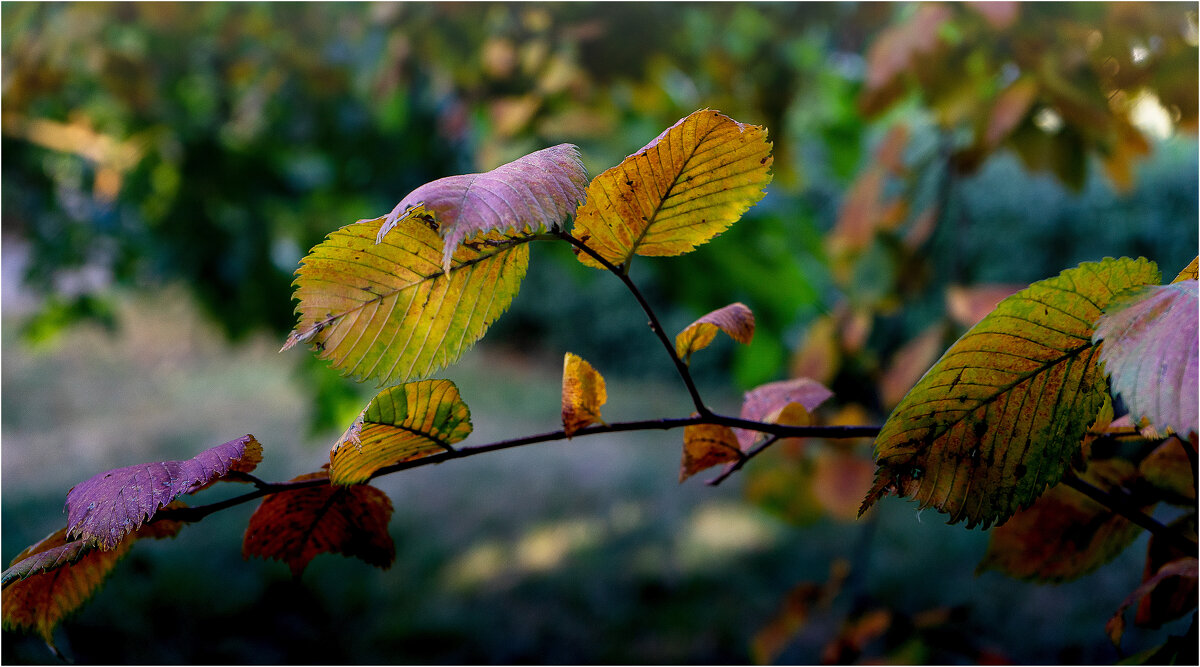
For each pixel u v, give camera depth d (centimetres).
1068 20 121
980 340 56
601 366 777
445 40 191
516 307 829
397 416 59
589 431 61
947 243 178
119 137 257
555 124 171
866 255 156
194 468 59
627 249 61
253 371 752
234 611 295
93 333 789
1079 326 55
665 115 208
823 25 209
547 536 421
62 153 277
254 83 270
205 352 784
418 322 61
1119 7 118
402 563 389
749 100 219
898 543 373
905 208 156
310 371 258
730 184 60
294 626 305
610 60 187
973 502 57
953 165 146
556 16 185
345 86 262
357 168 276
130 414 616
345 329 60
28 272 280
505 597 349
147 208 250
